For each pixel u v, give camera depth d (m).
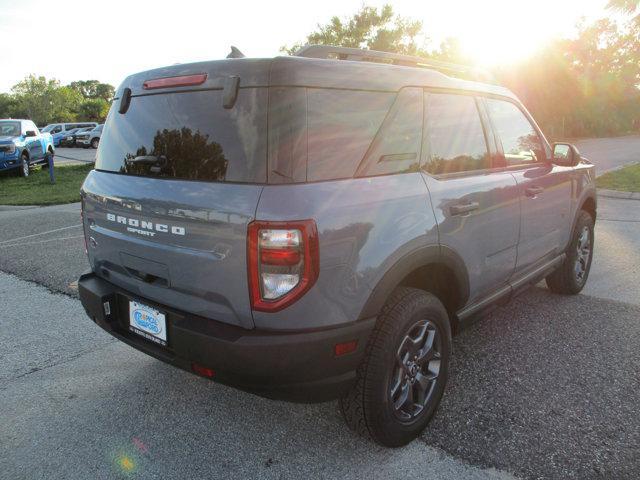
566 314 4.27
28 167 16.89
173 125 2.46
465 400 3.00
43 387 3.25
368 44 30.84
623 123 41.12
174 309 2.47
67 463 2.54
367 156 2.40
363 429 2.50
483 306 3.22
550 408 2.90
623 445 2.57
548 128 35.00
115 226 2.71
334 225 2.14
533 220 3.62
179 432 2.78
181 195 2.32
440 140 2.85
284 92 2.14
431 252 2.59
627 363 3.41
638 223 7.75
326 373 2.23
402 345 2.49
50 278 5.41
